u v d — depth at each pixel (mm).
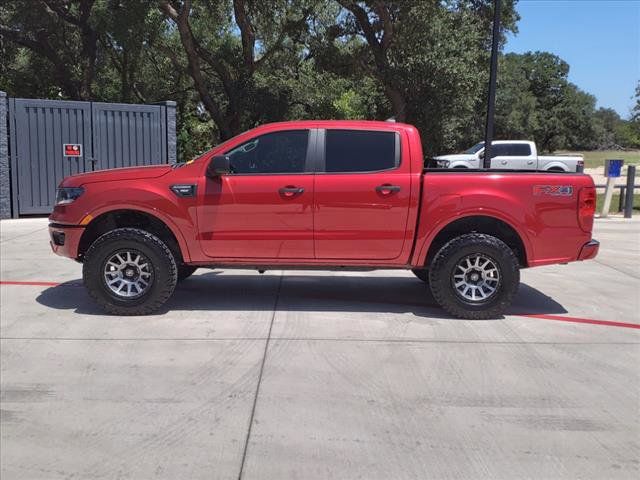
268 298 7340
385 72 24516
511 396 4523
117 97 28062
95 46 24203
